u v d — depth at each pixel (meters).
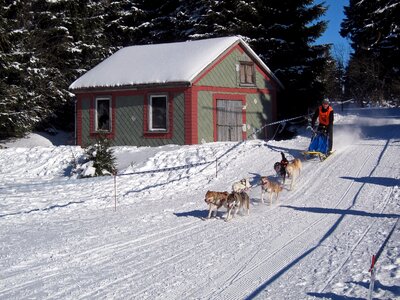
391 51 36.03
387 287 6.65
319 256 8.20
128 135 24.30
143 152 21.30
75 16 34.53
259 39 32.44
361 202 12.02
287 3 32.19
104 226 10.81
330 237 9.32
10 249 9.07
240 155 18.42
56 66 33.75
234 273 7.55
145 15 40.75
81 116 25.86
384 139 20.50
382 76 47.12
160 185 15.56
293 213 11.48
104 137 19.75
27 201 14.25
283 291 6.70
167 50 26.17
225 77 24.41
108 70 25.89
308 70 32.22
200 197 13.73
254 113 26.09
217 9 34.91
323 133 17.02
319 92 32.91
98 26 36.66
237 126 24.98
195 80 22.53
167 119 23.12
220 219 11.25
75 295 6.75
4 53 28.59
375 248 8.41
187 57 24.02
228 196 11.11
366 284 6.79
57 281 7.33
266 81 26.94
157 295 6.69
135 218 11.54
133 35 41.34
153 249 8.95
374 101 52.72
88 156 19.00
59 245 9.26
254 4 32.88
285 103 32.44
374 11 33.25
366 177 14.45
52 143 31.09
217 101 23.95
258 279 7.26
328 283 6.91
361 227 9.86
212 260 8.23
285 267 7.75
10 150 23.73
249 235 9.77
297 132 30.08
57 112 34.53
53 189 16.19
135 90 23.92
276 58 32.75
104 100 25.20
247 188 12.20
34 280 7.40
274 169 15.21
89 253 8.75
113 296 6.68
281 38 32.78
